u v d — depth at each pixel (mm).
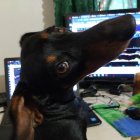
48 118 440
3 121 938
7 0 1403
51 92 443
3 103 1218
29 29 1456
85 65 439
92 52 426
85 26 1306
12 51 1444
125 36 408
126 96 1291
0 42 1429
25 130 401
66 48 435
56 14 1417
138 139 874
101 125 969
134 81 1222
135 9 1266
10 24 1427
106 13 1287
